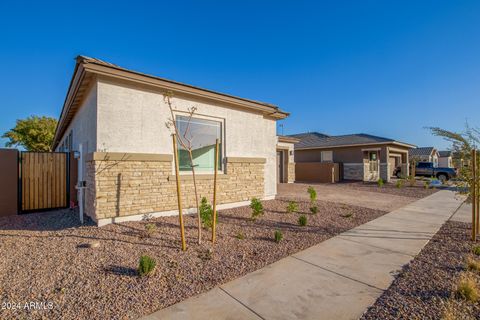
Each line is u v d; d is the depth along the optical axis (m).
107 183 5.75
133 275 3.48
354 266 3.98
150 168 6.42
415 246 4.96
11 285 3.18
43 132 26.03
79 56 5.28
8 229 5.66
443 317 2.60
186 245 4.68
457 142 5.95
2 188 7.21
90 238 4.92
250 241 5.07
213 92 7.57
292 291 3.18
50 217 6.95
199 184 7.42
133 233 5.24
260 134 9.45
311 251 4.63
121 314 2.62
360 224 6.70
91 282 3.27
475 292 2.96
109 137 5.82
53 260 3.92
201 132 7.66
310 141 26.25
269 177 10.44
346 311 2.75
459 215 8.03
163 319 2.56
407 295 3.08
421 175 23.50
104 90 5.77
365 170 20.62
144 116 6.37
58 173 8.23
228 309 2.76
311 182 19.70
